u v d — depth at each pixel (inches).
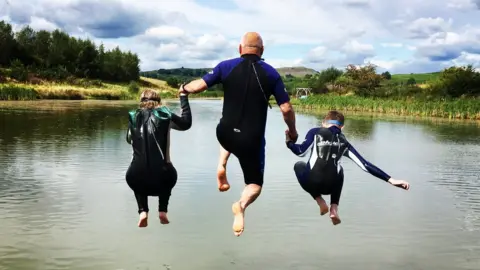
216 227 320.2
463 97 2198.6
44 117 1186.6
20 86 2481.5
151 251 275.3
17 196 387.9
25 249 274.4
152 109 191.5
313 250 282.7
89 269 249.0
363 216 355.9
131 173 188.4
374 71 2832.2
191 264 258.4
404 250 286.5
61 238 293.4
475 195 437.1
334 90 3228.3
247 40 177.6
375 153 710.5
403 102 2027.6
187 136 845.2
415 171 559.2
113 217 337.7
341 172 202.5
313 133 205.8
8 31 3344.0
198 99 3636.8
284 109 176.7
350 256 275.6
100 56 4234.7
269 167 543.2
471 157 689.6
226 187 193.6
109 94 2908.5
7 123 992.2
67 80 3157.0
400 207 385.4
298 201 392.5
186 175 485.7
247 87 172.9
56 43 3779.5
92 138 765.3
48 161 543.8
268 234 309.3
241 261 263.6
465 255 281.6
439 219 353.7
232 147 175.0
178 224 324.8
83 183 437.4
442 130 1160.8
